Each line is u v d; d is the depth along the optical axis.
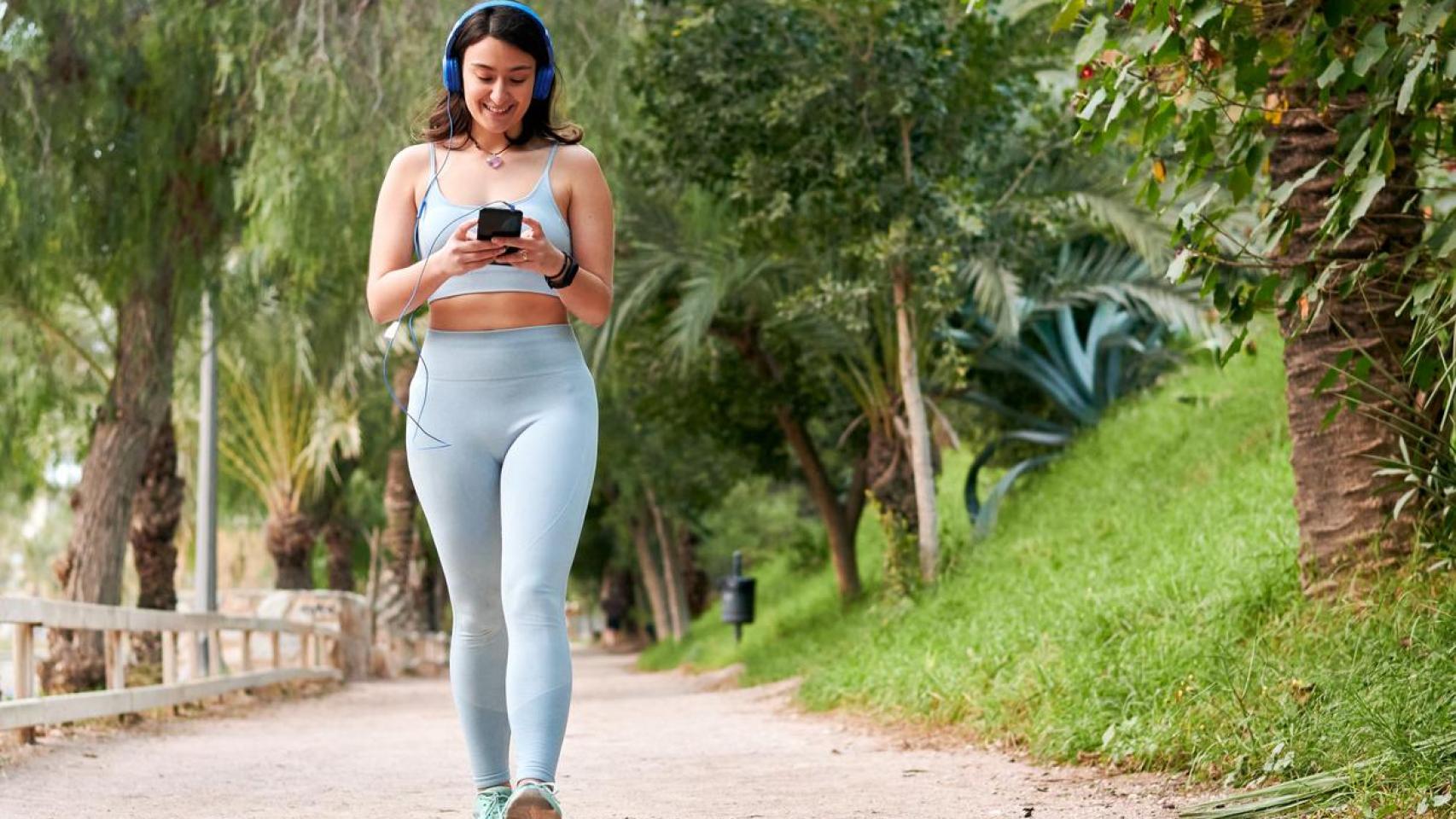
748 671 16.11
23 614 8.53
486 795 4.00
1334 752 4.80
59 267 12.92
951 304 13.41
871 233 13.46
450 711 13.73
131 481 13.49
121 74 12.21
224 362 22.02
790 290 15.41
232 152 13.21
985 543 14.23
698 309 14.42
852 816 5.18
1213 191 5.51
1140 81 5.35
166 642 12.16
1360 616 5.93
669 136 13.59
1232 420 13.83
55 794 6.39
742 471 24.64
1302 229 6.37
